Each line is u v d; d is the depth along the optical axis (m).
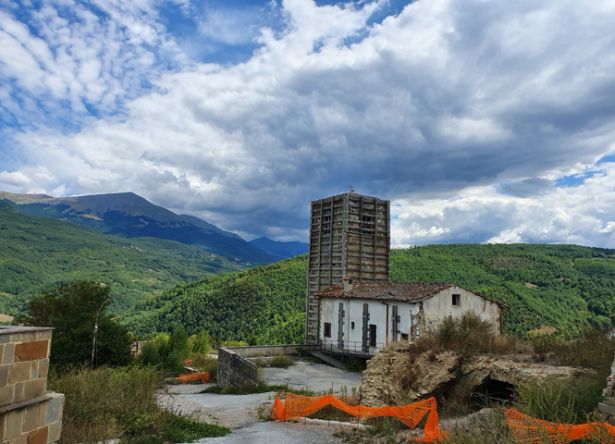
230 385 31.41
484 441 9.41
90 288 35.81
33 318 33.75
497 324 35.38
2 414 7.63
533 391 12.25
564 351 17.75
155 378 18.58
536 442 8.88
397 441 12.25
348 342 37.34
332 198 47.00
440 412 16.59
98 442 11.54
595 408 10.69
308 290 47.97
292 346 39.44
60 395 8.92
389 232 47.69
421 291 33.66
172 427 14.18
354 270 44.91
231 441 13.22
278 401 18.39
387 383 19.45
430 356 19.73
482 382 17.95
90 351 33.09
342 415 17.19
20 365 8.09
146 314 131.50
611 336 16.69
